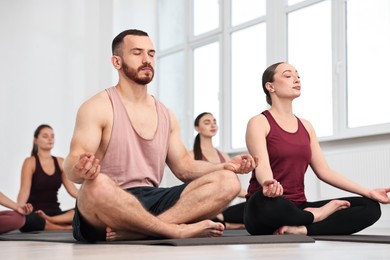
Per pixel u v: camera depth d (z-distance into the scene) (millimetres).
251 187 3646
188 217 2820
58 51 9531
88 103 2879
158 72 9992
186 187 2877
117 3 9734
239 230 4871
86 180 2590
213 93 8992
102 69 9711
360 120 6867
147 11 9945
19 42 9328
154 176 3000
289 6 7785
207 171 3006
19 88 9266
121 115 2922
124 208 2619
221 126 8703
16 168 9109
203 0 9305
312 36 7516
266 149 3490
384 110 6609
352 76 6969
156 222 2670
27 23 9398
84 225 2779
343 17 7074
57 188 6223
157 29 10016
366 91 6805
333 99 7074
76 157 2693
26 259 1798
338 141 7027
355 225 3375
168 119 3094
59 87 9492
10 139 9125
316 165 3699
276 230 3314
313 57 7488
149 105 3053
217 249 2193
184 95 9484
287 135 3557
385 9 6602
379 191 3453
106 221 2676
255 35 8367
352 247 2326
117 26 9711
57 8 9602
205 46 9203
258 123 3559
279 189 3129
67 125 9492
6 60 9234
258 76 8273
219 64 8820
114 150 2896
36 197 6141
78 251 2164
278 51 7875
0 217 4809
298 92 3631
